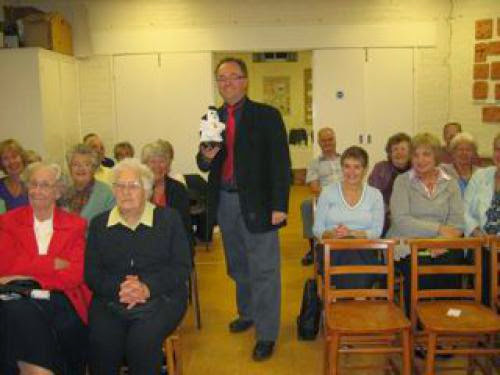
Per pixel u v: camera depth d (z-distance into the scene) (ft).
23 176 8.52
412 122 21.89
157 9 21.35
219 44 21.48
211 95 21.70
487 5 20.17
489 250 9.53
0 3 20.79
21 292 7.81
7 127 18.43
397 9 21.27
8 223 8.48
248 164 9.68
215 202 10.44
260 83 35.24
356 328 7.98
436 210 10.49
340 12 21.30
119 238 8.05
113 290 7.93
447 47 21.40
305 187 33.19
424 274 9.28
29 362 7.54
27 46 19.11
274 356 10.27
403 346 8.15
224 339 11.13
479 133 20.88
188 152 21.98
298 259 17.31
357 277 9.57
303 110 35.42
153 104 21.83
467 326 7.97
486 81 20.40
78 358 8.40
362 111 21.80
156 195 11.00
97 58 21.67
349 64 21.57
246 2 21.27
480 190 10.58
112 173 8.25
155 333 7.57
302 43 21.47
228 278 15.44
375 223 10.46
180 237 8.34
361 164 10.32
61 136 20.12
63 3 21.27
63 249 8.39
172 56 21.57
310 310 10.86
